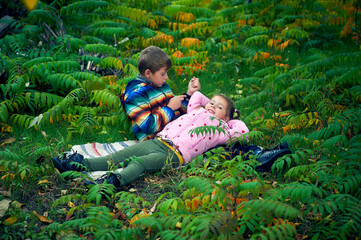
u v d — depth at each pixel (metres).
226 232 1.72
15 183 2.51
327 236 1.95
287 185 2.16
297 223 2.10
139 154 2.87
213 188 1.96
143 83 3.23
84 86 3.56
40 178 2.58
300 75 3.84
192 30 4.96
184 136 2.93
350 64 5.10
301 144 3.10
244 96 4.40
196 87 3.50
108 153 3.12
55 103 3.51
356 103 3.95
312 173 2.56
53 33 4.73
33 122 3.17
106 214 1.93
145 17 5.44
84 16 5.60
